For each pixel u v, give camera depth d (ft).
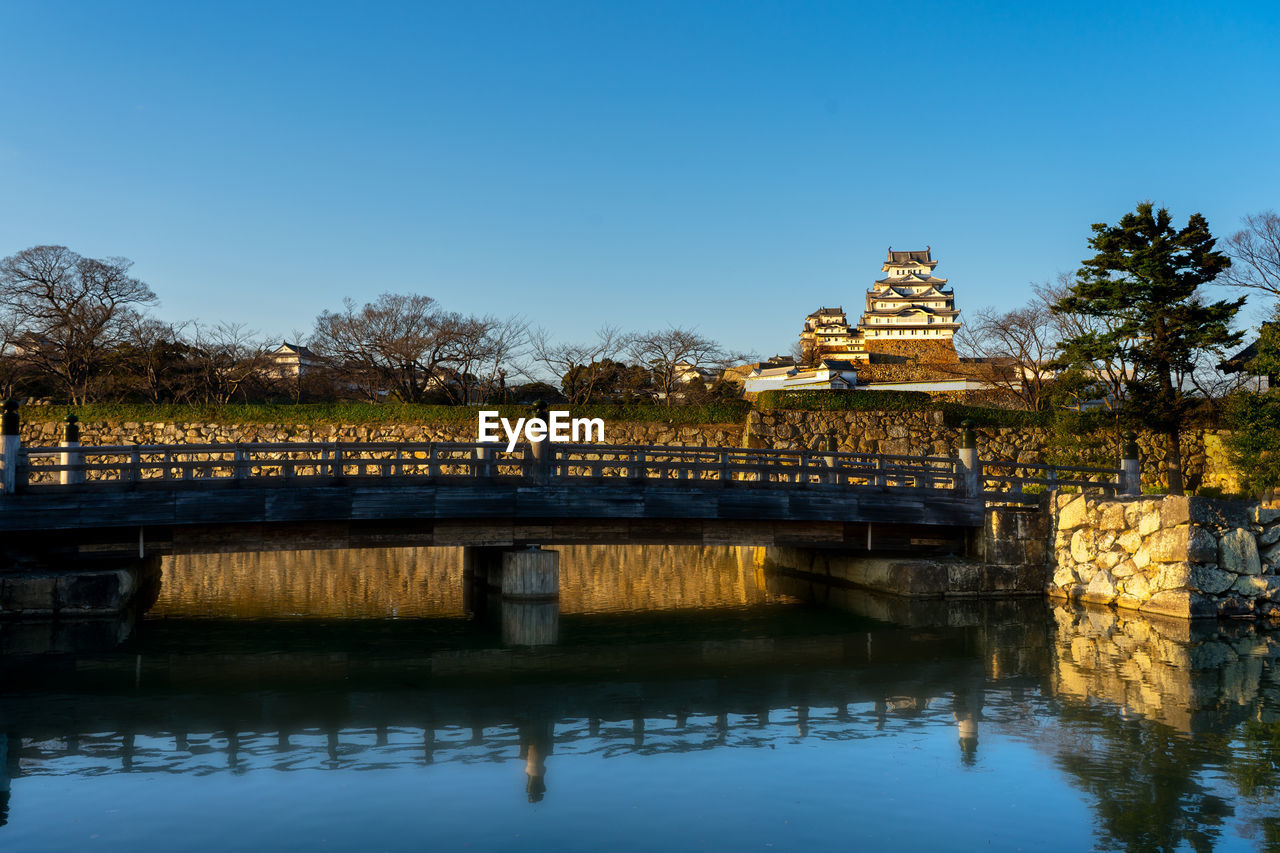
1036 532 74.74
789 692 44.60
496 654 54.60
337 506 62.03
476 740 36.60
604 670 50.08
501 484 65.05
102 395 147.95
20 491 56.95
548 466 66.08
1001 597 73.41
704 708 41.57
